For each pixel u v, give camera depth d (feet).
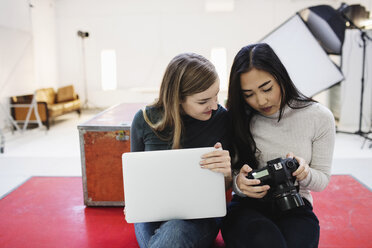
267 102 3.75
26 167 10.44
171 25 25.27
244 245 3.35
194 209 3.53
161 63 25.82
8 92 15.24
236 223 3.61
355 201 6.63
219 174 3.49
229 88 3.92
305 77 7.03
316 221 3.70
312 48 6.83
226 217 3.94
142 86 26.23
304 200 3.92
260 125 4.19
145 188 3.46
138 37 25.61
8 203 6.88
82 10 25.41
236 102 3.95
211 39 25.16
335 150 12.22
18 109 18.03
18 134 16.76
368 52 16.46
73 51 25.84
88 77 26.14
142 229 3.89
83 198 6.98
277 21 24.44
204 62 3.64
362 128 16.42
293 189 3.41
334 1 23.12
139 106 9.36
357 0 18.93
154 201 3.49
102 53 25.89
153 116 4.01
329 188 7.38
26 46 16.76
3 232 5.58
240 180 3.63
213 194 3.51
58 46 25.81
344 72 16.78
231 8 24.26
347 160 10.66
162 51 25.66
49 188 7.79
